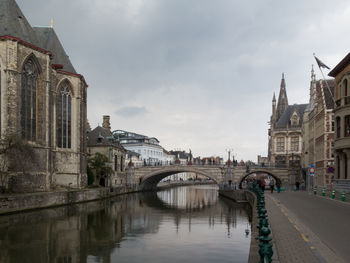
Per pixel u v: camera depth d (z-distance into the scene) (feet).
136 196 266.36
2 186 135.44
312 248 45.03
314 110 228.63
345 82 145.48
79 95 202.18
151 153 518.37
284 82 442.09
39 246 80.18
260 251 33.53
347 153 141.28
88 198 192.24
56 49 201.87
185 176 648.79
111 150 269.64
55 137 187.73
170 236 94.43
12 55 150.20
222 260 67.82
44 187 165.48
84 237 91.50
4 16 159.84
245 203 205.67
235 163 296.71
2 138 142.00
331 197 133.90
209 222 122.72
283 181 272.10
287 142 377.91
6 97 149.07
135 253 74.13
